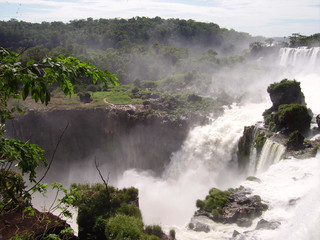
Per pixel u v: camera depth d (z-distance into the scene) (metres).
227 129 55.94
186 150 60.16
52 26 173.88
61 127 65.56
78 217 23.97
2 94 8.09
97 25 189.88
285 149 36.69
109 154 67.94
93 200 24.94
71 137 66.62
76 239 16.48
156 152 65.12
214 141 55.25
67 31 164.00
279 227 23.05
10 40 122.81
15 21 148.12
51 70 7.83
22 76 7.47
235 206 27.64
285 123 42.59
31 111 63.41
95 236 23.05
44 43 136.12
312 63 76.06
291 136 37.12
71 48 118.25
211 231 24.86
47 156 64.88
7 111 8.28
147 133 65.12
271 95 51.44
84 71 8.37
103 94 83.69
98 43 158.88
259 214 26.02
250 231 23.16
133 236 21.44
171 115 65.31
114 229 21.92
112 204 25.50
